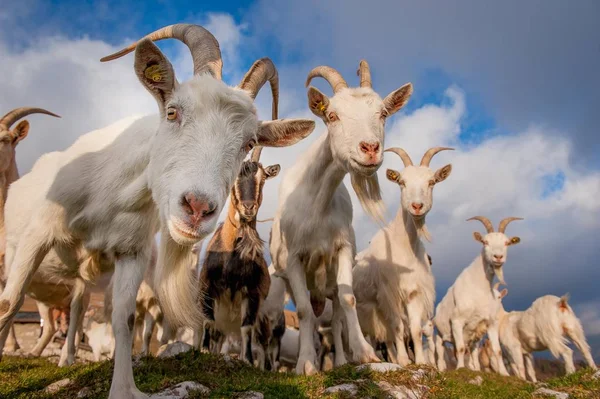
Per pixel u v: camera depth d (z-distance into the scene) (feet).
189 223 2.52
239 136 2.87
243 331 5.72
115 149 3.56
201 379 4.03
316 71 5.84
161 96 2.96
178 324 3.78
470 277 10.19
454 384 4.80
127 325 3.27
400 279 6.82
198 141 2.74
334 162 5.10
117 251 3.45
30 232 3.52
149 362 4.53
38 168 4.39
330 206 5.39
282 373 5.03
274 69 3.98
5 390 4.00
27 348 11.58
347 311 5.11
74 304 5.69
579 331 11.49
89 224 3.51
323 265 5.45
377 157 4.62
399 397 4.13
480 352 13.75
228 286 5.84
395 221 7.09
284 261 5.83
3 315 3.43
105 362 4.65
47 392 4.02
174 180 2.71
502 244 9.93
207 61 3.34
